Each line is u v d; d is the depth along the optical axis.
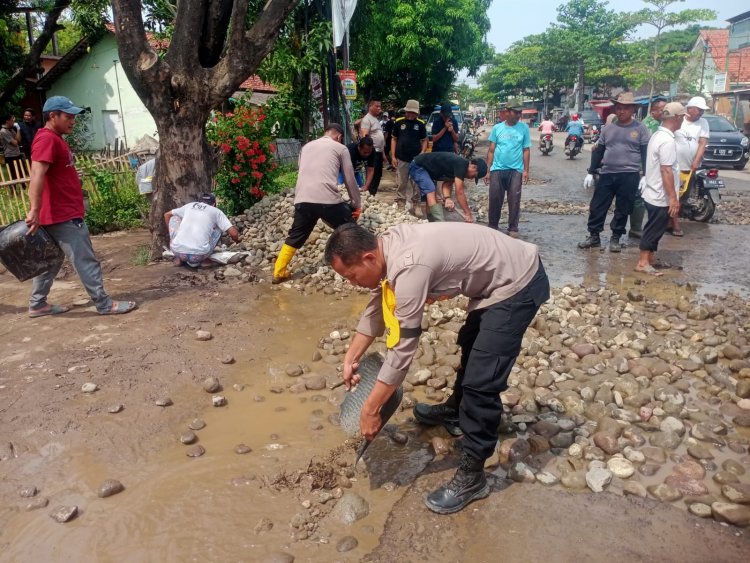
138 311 5.68
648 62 51.03
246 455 3.39
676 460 3.32
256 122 9.19
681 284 6.43
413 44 23.30
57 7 17.09
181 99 7.07
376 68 24.59
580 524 2.81
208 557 2.64
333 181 6.21
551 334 5.02
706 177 9.56
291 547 2.69
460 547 2.68
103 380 4.25
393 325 2.63
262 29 7.02
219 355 4.70
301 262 7.18
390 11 22.94
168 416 3.81
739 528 2.77
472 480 2.94
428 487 3.11
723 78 37.91
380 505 2.98
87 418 3.76
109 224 9.88
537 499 3.00
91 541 2.74
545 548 2.66
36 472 3.25
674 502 2.96
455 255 2.69
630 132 7.50
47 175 5.09
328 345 4.82
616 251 7.85
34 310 5.56
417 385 4.24
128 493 3.07
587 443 3.46
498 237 2.85
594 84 61.75
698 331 5.07
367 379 3.19
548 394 4.02
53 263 5.36
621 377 4.21
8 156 13.60
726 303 5.80
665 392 3.98
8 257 5.14
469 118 34.75
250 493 3.06
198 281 6.64
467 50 25.84
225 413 3.87
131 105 22.33
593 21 57.91
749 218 9.96
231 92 7.18
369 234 2.68
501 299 2.79
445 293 2.79
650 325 5.25
